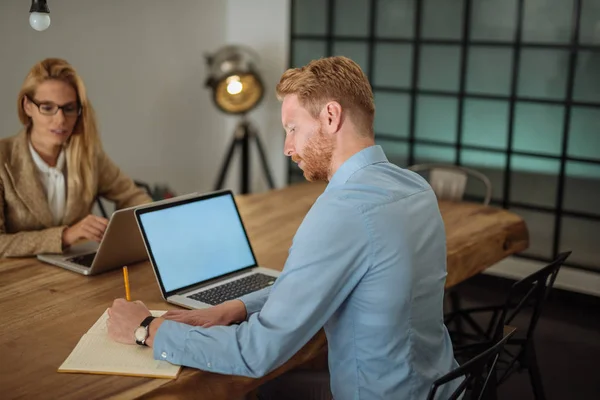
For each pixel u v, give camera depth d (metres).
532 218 3.97
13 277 2.02
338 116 1.52
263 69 4.81
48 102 2.32
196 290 1.92
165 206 1.96
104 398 1.36
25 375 1.44
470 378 1.55
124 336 1.58
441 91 4.14
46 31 3.75
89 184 2.51
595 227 3.77
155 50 4.43
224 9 4.88
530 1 3.76
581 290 3.82
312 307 1.42
